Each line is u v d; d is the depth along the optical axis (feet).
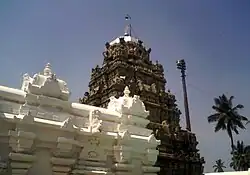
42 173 81.82
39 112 85.92
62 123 87.56
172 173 172.65
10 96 84.64
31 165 80.07
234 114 245.65
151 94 186.91
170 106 198.29
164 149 174.40
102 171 92.79
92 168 91.61
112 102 115.75
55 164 84.07
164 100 195.93
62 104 91.71
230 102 250.78
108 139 97.60
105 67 195.52
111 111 107.86
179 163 178.40
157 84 201.26
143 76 194.80
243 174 168.14
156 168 108.37
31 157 79.61
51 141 83.87
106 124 101.40
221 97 254.06
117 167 97.09
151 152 106.93
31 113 83.87
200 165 189.78
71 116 93.66
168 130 181.47
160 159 169.58
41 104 87.51
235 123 245.45
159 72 206.18
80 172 88.58
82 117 97.55
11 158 77.15
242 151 280.51
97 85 196.13
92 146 94.02
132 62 194.39
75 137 89.92
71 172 87.71
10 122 78.89
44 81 90.58
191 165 184.34
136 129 108.68
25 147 78.54
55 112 89.56
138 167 104.27
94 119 96.43
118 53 191.93
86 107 101.30
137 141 104.53
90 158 92.84
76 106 98.63
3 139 78.07
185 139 193.26
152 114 181.06
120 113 108.37
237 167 278.46
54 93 91.50
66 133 87.30
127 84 179.01
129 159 100.32
